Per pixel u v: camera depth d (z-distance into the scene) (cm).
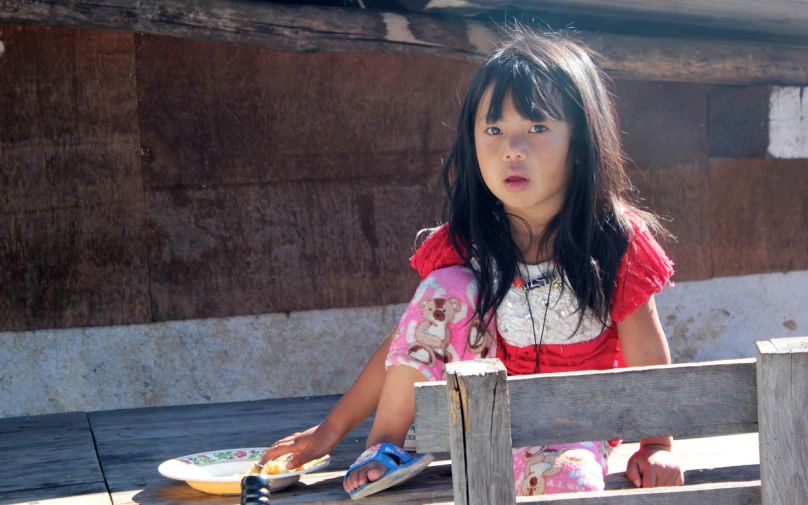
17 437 268
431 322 176
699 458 198
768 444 124
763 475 124
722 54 334
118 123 319
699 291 379
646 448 178
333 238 341
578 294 180
